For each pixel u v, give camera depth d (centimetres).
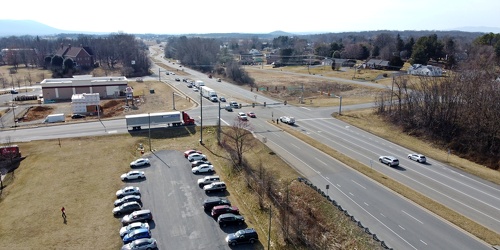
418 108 8412
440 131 7812
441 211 4666
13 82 15825
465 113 7594
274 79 16112
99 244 4081
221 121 8738
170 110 10012
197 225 4494
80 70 18625
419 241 4062
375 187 5334
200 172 5950
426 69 14175
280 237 4281
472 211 4772
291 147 6975
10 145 6950
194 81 15262
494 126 6888
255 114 9606
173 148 7119
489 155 6731
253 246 4128
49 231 4309
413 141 7812
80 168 6041
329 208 4697
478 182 5716
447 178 5831
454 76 9312
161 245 4084
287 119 8712
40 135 7688
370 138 7819
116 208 4694
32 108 10638
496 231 4278
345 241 4188
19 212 4725
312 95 12875
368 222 4422
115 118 9062
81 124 8562
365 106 10650
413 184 5550
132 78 16475
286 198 4806
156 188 5422
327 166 6069
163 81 15250
